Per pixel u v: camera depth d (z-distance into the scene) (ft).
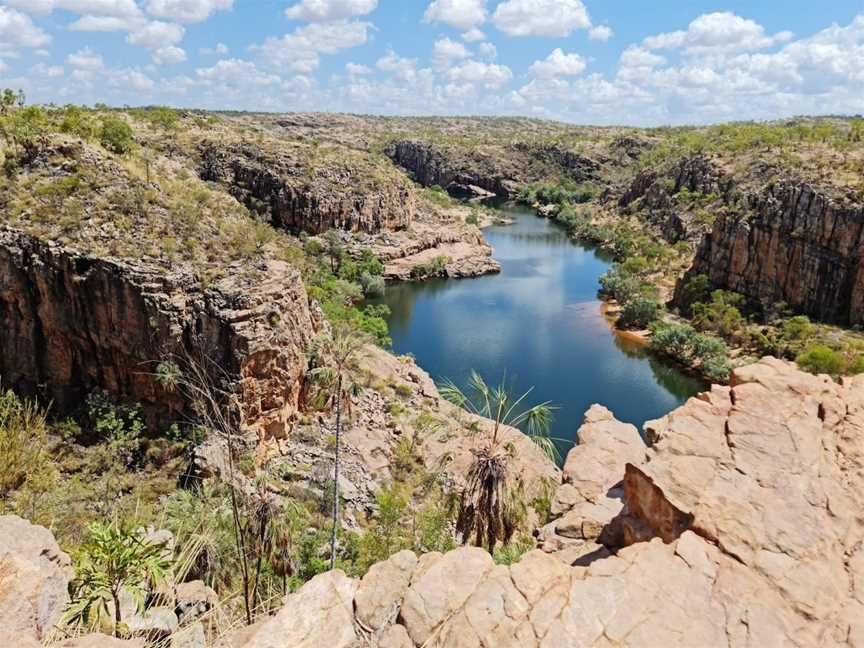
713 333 356.38
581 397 282.15
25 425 74.33
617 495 61.87
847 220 351.25
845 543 39.42
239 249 175.52
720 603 34.76
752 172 528.63
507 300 435.94
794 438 48.24
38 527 38.96
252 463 136.15
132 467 138.21
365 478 146.92
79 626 34.55
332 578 39.27
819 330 335.67
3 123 184.75
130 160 216.13
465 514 82.17
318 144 623.77
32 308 154.51
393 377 210.38
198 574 70.13
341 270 449.48
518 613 34.06
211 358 147.54
